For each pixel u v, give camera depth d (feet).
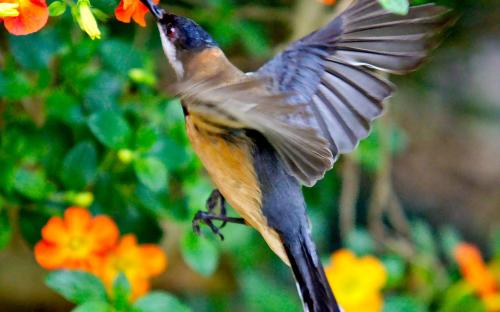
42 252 7.20
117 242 7.26
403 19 6.95
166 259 7.48
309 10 7.45
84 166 7.20
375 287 7.34
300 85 6.96
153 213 7.27
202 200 7.25
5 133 7.23
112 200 7.23
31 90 7.20
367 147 7.49
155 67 7.38
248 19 7.47
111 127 7.18
